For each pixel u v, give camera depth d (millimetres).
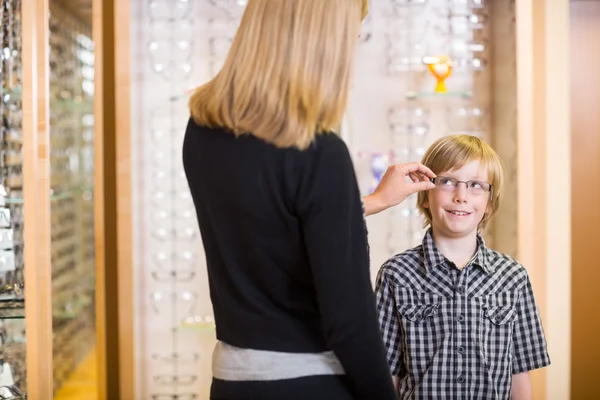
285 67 1282
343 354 1264
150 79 3096
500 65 3037
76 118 4336
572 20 3330
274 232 1284
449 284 1679
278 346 1305
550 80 3166
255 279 1325
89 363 3895
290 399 1294
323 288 1243
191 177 1393
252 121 1276
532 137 2861
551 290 3182
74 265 4043
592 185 3365
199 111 1354
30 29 2404
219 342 1408
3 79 2527
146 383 3156
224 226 1325
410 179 1808
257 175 1267
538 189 3182
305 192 1248
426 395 1651
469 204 1715
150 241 3143
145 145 3111
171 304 3152
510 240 2938
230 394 1329
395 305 1704
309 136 1252
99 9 2824
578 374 3410
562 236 3184
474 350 1655
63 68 3904
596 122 3357
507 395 1674
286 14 1303
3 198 2518
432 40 3143
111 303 3316
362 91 3156
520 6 2756
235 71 1316
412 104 3162
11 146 2537
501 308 1682
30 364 2416
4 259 2518
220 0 3090
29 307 2412
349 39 1317
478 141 1786
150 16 3080
